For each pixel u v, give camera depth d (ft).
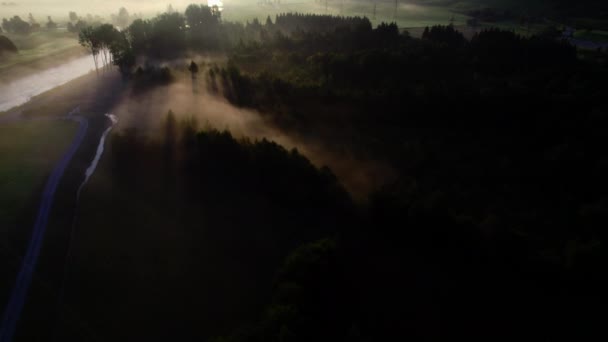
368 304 170.60
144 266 188.55
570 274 174.81
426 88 337.52
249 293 175.83
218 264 190.49
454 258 192.13
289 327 133.69
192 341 155.84
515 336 162.30
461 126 314.55
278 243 200.75
